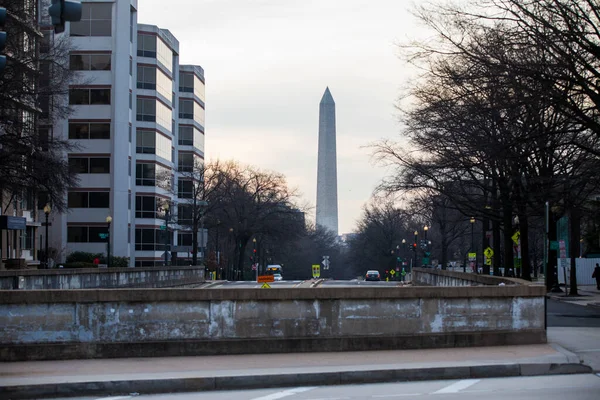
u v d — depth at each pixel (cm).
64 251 6981
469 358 1471
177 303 1516
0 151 4009
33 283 3306
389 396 1179
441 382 1326
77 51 7288
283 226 8919
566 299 4097
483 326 1639
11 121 4059
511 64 2525
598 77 2548
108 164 7300
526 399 1141
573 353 1558
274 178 9062
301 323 1559
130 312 1499
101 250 7262
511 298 1659
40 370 1346
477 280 3027
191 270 6128
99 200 7275
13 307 1461
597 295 4503
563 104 2595
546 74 2512
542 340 1672
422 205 5409
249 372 1307
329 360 1453
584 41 2617
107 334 1489
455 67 3375
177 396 1202
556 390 1227
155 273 5066
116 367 1378
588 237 6197
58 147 4459
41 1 4200
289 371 1316
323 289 1566
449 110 3362
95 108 7294
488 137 3206
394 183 4556
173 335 1511
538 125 2772
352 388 1267
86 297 1481
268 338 1543
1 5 3753
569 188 3488
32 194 4666
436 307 1617
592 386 1272
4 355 1448
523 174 4275
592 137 3638
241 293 1540
